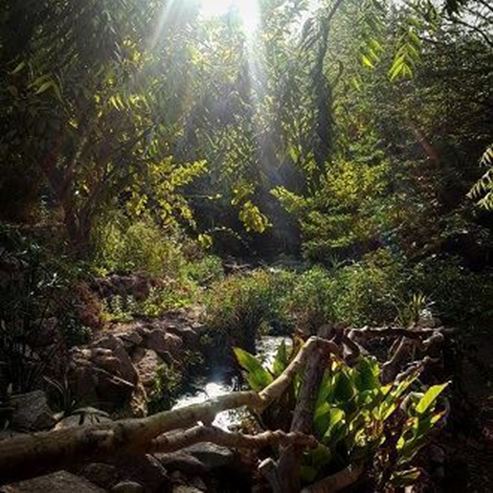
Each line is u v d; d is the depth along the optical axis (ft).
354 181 32.35
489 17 28.68
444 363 16.01
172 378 18.08
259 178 10.49
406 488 9.75
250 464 9.47
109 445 3.67
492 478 13.79
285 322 24.89
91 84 7.50
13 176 18.10
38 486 7.05
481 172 31.73
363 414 8.59
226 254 40.60
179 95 10.55
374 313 22.61
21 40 6.38
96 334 18.04
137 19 7.36
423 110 31.35
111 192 21.40
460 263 33.14
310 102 8.29
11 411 9.24
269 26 8.79
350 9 7.97
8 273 13.83
